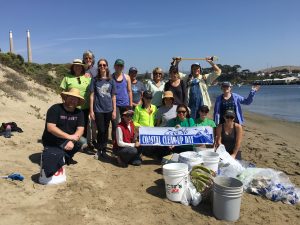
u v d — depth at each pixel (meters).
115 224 2.63
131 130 4.23
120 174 3.82
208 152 3.69
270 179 3.56
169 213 2.92
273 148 6.45
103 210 2.82
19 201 2.76
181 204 3.12
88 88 4.29
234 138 4.11
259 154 5.73
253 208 3.18
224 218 2.88
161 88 4.98
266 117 12.64
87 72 4.61
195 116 4.64
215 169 3.54
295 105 19.22
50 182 3.14
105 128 4.29
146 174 3.89
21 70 12.26
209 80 4.66
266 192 3.45
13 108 7.09
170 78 4.60
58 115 3.34
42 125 5.96
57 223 2.52
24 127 5.42
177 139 4.34
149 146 4.59
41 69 16.67
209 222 2.83
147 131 4.29
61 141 3.38
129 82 4.71
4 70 10.41
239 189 2.83
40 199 2.86
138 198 3.16
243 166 3.98
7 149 4.05
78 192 3.09
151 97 4.51
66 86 4.24
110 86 4.21
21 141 4.48
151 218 2.80
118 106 4.56
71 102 3.34
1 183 3.02
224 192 2.82
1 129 4.78
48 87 11.92
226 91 4.51
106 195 3.13
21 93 8.99
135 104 5.11
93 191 3.17
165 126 4.52
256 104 20.05
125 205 2.98
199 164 3.44
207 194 3.14
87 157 4.23
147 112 4.58
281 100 23.84
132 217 2.78
